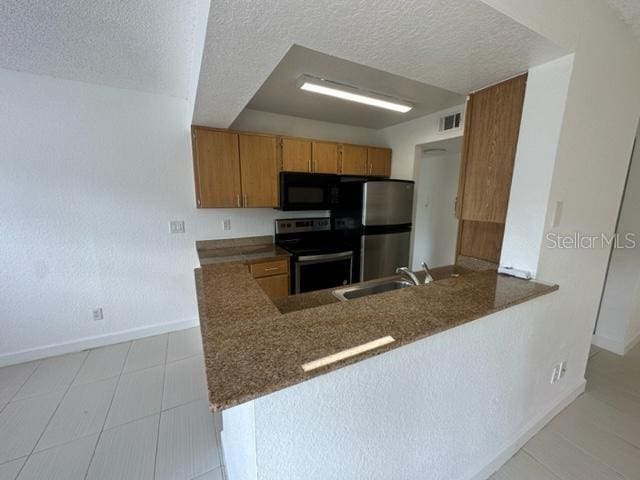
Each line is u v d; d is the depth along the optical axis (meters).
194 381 2.04
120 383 2.01
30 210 2.15
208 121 2.33
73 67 1.94
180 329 2.82
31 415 1.71
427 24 0.96
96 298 2.45
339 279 3.11
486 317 1.14
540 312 1.41
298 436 0.74
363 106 2.85
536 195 1.36
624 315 2.40
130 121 2.40
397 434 0.97
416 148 3.39
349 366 0.79
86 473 1.37
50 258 2.25
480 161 1.65
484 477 1.33
